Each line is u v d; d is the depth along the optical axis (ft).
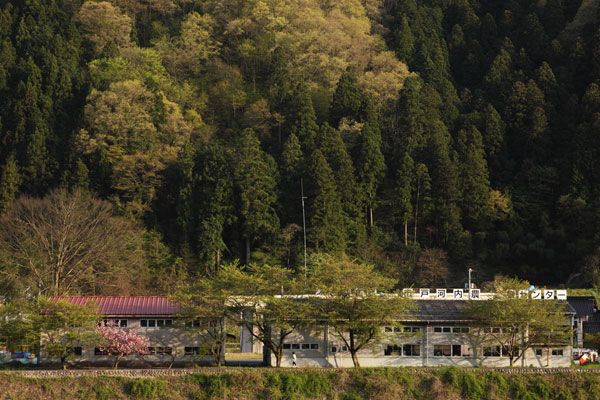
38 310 325.42
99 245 471.21
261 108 651.66
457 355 342.85
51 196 510.17
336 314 324.19
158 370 303.27
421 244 578.66
